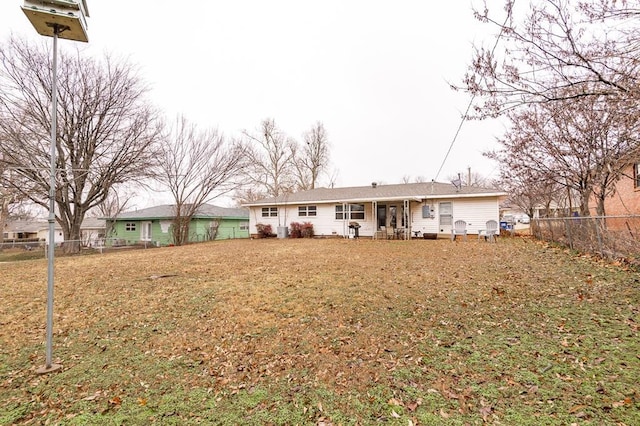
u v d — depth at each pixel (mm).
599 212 9258
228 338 4207
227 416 2551
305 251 12609
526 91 3854
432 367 3168
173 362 3586
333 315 4836
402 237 17266
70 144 16828
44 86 15594
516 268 7332
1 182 14648
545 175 10047
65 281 8102
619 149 7566
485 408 2469
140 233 27125
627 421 2207
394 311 4883
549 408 2412
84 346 4102
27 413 2693
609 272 6172
